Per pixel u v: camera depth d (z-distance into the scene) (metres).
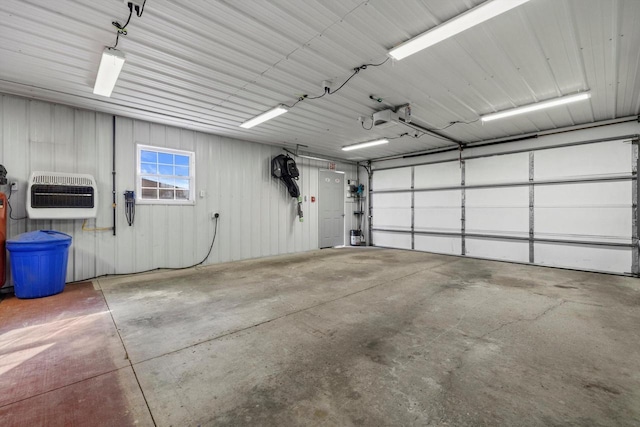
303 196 7.91
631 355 2.25
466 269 5.49
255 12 2.42
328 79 3.66
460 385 1.89
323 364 2.15
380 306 3.39
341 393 1.81
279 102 4.41
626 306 3.38
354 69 3.41
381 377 1.98
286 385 1.90
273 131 5.93
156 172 5.33
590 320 2.96
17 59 3.08
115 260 4.80
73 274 4.41
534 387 1.86
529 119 5.21
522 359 2.21
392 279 4.70
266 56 3.12
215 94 4.07
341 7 2.37
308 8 2.38
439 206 7.54
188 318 3.04
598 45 2.92
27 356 2.27
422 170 7.90
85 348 2.40
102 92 3.71
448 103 4.47
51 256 3.73
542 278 4.77
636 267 4.93
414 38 2.73
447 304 3.46
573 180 5.57
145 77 3.55
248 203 6.63
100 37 2.72
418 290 4.06
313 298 3.70
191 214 5.70
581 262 5.46
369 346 2.43
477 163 6.84
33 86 3.71
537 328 2.77
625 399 1.73
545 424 1.54
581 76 3.59
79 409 1.67
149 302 3.54
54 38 2.72
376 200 9.08
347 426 1.53
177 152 5.54
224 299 3.66
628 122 5.02
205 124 5.38
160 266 5.30
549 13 2.47
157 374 2.03
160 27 2.60
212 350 2.37
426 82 3.75
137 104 4.37
